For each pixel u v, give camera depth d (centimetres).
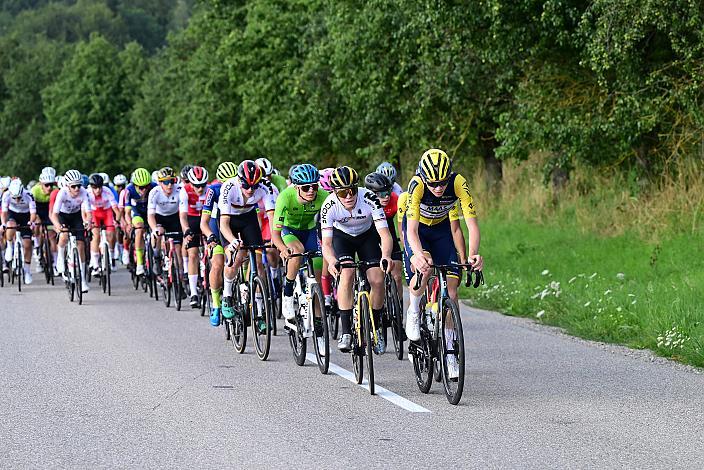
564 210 4819
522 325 2706
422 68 4766
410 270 1836
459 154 5928
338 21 5806
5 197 4241
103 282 3956
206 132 11181
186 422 1564
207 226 2625
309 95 7081
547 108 4169
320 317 2056
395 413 1616
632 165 4634
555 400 1697
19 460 1340
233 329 2388
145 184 3831
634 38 3359
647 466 1266
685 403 1659
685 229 3794
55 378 1983
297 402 1717
